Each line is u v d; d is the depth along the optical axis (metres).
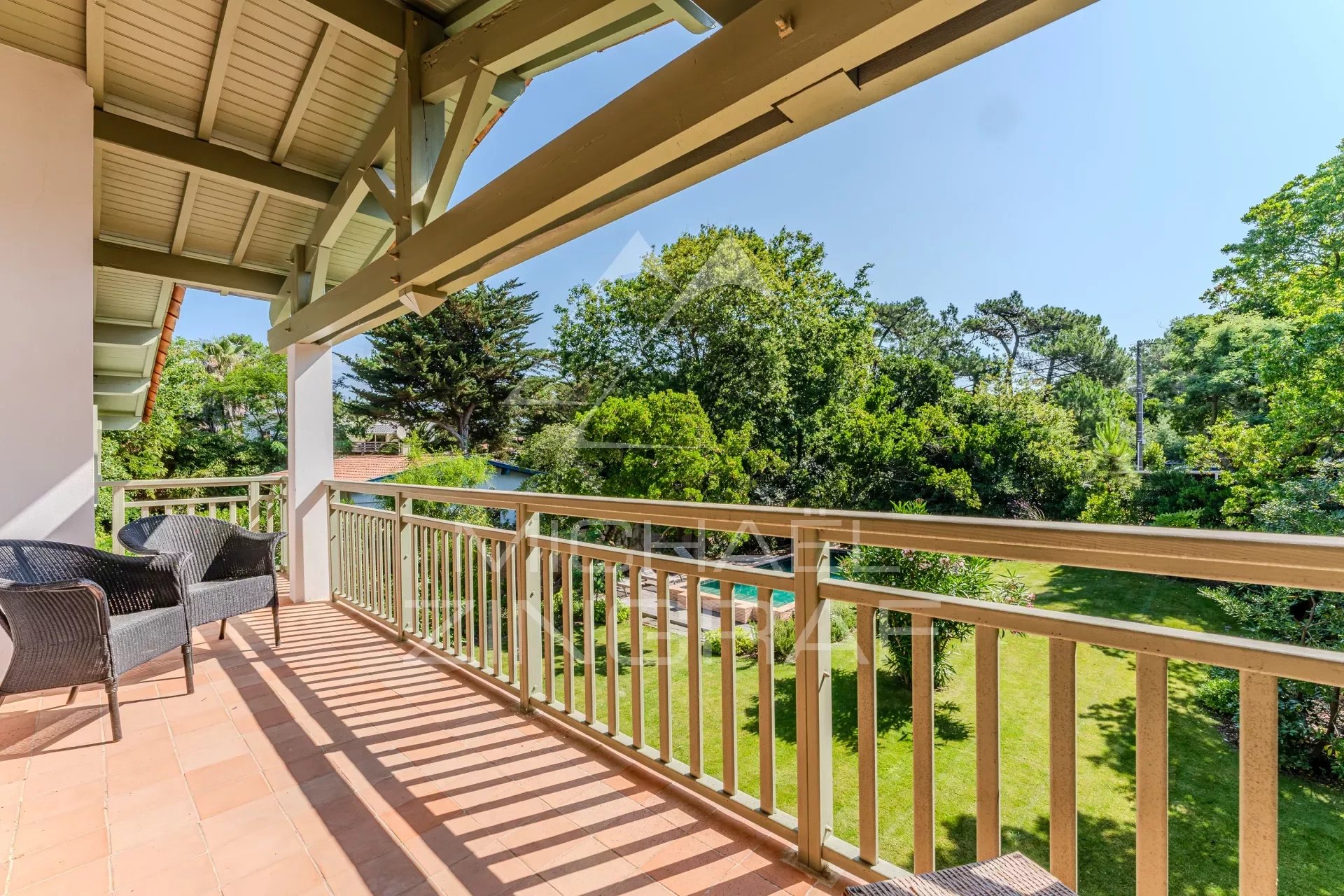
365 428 16.36
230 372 24.33
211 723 2.51
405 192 2.97
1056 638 1.17
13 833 1.79
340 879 1.60
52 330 2.95
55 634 2.30
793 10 1.35
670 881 1.58
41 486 2.91
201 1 2.80
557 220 2.32
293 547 4.54
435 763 2.19
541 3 2.31
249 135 3.59
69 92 3.02
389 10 2.91
